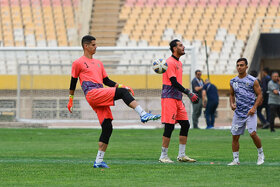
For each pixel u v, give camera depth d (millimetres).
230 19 91375
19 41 85750
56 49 57562
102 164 22031
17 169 21547
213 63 81062
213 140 38531
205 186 16906
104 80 22312
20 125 59031
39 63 61250
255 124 22719
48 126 58938
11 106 59844
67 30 89125
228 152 29562
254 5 94625
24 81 59812
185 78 57562
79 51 60562
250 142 36156
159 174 19938
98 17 91562
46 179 18688
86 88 21609
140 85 60031
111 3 94562
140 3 95188
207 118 53125
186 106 56000
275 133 45156
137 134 46000
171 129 24656
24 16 91188
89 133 47438
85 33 86250
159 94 59844
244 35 87625
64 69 59906
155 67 24609
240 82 22859
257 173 20094
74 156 27812
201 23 90312
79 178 18906
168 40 86688
